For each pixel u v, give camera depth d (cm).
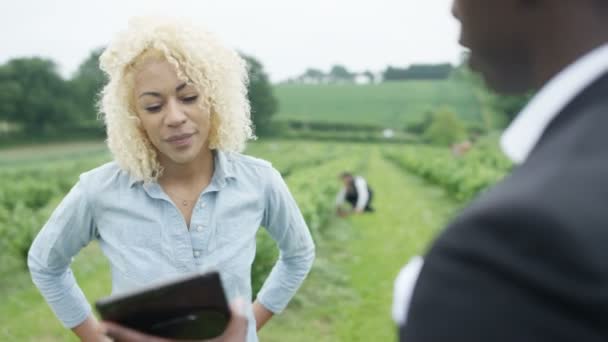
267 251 589
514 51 71
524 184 55
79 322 202
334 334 568
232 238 183
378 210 1410
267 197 195
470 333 51
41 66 7131
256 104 7775
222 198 183
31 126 7031
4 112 6888
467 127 7750
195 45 173
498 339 50
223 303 113
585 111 60
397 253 914
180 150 174
